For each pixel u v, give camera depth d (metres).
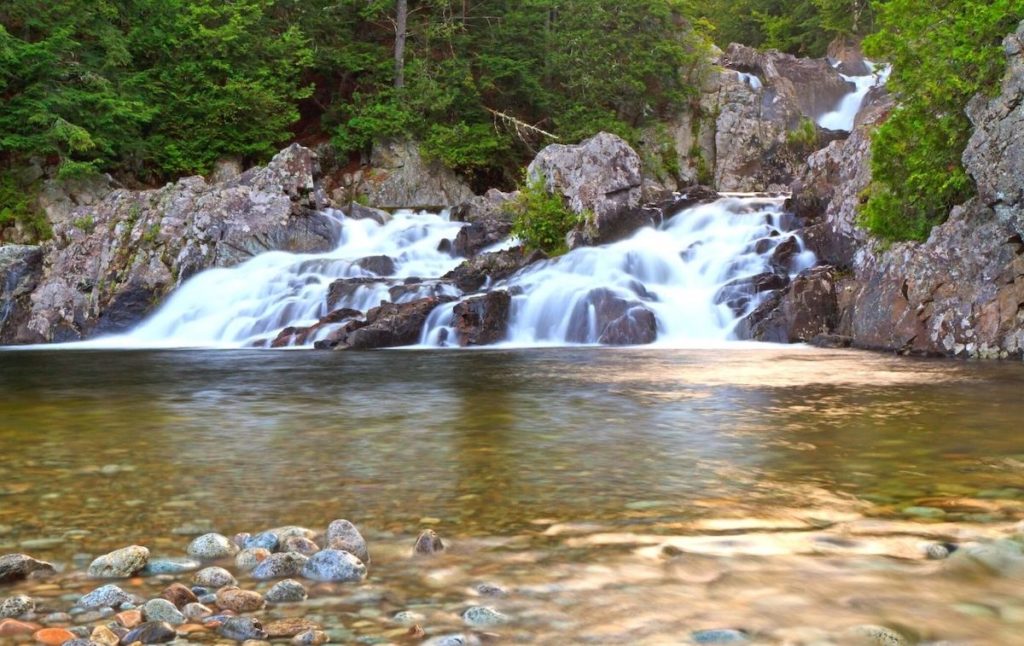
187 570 3.26
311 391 9.52
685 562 3.27
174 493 4.48
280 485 4.67
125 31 32.28
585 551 3.43
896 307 15.50
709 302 19.03
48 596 2.96
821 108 41.88
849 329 16.95
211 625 2.66
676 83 39.00
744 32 54.38
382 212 28.16
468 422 7.03
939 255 15.16
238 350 17.23
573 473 4.96
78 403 8.52
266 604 2.86
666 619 2.67
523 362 13.30
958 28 15.49
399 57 36.62
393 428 6.72
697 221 24.41
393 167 34.38
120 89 29.95
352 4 37.38
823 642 2.46
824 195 22.14
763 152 38.22
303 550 3.41
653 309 18.56
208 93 32.97
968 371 11.43
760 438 6.15
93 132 29.41
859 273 17.27
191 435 6.41
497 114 36.41
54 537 3.68
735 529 3.75
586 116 36.56
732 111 38.72
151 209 25.08
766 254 20.38
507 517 3.98
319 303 20.39
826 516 3.96
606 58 36.81
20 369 13.00
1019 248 14.42
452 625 2.64
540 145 37.62
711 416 7.30
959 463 5.22
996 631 2.55
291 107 34.88
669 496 4.38
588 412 7.57
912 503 4.21
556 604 2.82
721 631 2.54
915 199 16.47
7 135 27.64
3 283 23.98
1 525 3.87
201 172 32.41
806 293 17.66
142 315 23.09
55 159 29.17
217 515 4.04
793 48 52.75
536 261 22.12
